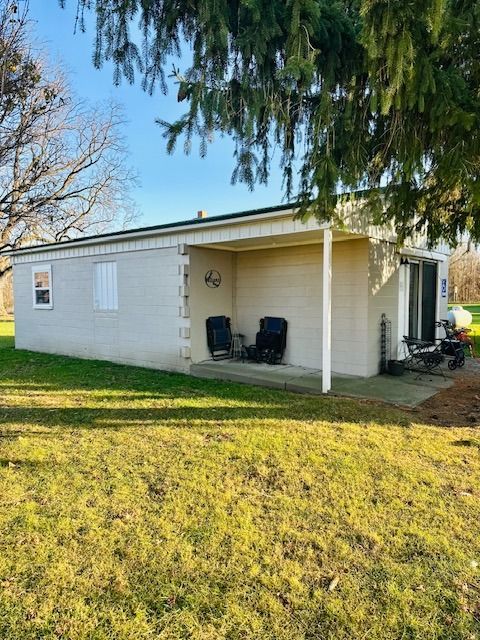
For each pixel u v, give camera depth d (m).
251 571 2.18
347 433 4.15
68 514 2.72
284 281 7.81
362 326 6.76
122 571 2.19
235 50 3.56
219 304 8.23
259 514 2.71
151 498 2.92
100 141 12.45
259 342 7.95
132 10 3.50
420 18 3.01
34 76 4.54
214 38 3.29
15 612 1.93
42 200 6.27
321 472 3.30
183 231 7.41
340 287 7.00
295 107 4.13
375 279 6.84
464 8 3.40
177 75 3.76
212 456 3.61
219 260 8.20
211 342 7.95
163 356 7.98
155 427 4.41
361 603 1.97
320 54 3.65
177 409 5.07
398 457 3.57
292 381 6.30
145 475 3.27
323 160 4.02
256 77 3.70
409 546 2.38
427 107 3.68
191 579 2.13
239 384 6.56
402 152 4.12
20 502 2.88
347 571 2.18
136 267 8.34
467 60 3.70
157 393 5.93
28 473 3.33
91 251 9.21
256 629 1.83
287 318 7.79
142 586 2.09
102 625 1.86
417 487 3.05
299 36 3.24
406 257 7.86
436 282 9.35
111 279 8.88
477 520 2.64
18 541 2.44
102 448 3.83
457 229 6.02
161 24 3.60
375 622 1.87
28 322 11.09
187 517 2.68
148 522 2.62
